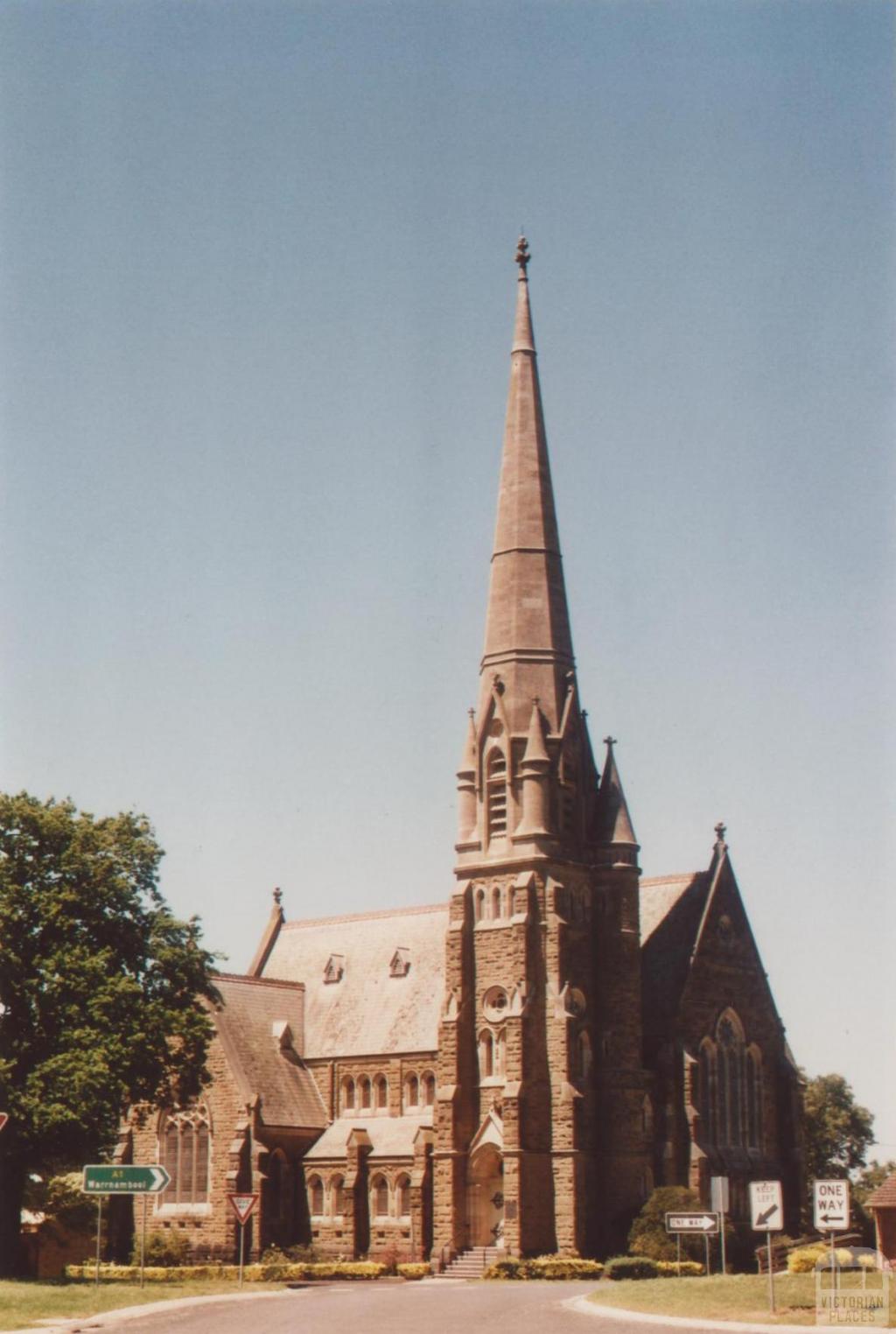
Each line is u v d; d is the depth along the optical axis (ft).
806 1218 373.40
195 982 293.84
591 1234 338.34
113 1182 218.38
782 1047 382.42
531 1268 310.65
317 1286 277.64
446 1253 333.21
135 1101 285.84
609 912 355.97
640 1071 348.18
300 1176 363.15
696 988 363.76
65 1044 268.00
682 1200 326.24
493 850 355.36
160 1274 295.89
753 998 378.53
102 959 272.72
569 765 362.33
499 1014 345.51
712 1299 192.95
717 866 379.55
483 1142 339.16
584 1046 347.36
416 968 383.65
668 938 372.38
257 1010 382.22
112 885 283.18
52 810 285.23
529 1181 331.36
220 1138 356.79
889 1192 298.56
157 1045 279.28
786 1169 374.63
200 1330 170.91
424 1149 347.36
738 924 379.96
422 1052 365.61
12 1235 272.72
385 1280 316.60
